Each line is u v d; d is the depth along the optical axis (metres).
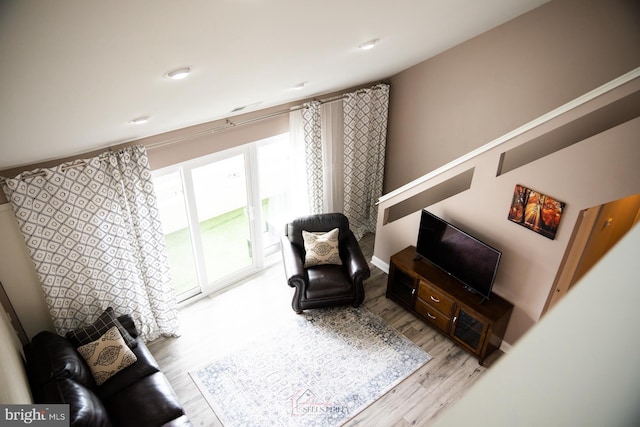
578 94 3.79
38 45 1.18
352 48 2.82
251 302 4.87
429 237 4.35
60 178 3.25
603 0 3.41
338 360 4.11
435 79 4.89
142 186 3.74
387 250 5.23
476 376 3.94
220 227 4.92
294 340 4.34
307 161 5.05
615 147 2.86
